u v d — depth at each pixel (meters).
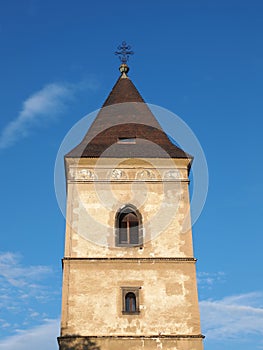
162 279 39.41
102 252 40.25
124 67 52.91
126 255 40.19
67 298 38.53
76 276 39.31
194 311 38.44
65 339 37.16
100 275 39.41
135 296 38.88
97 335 37.34
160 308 38.47
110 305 38.44
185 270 39.78
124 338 37.31
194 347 37.25
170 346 37.22
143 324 37.91
